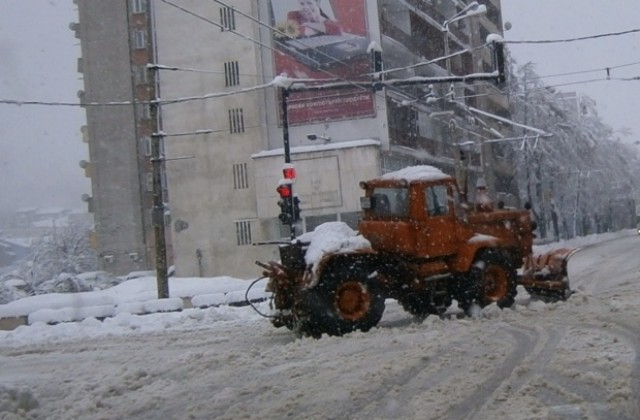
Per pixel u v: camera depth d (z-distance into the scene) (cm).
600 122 6925
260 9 4128
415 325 1289
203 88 4219
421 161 4450
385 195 1397
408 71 4281
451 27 5194
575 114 6278
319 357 1036
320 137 3912
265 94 4109
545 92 5872
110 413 810
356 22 3853
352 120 3903
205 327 1602
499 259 1409
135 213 5497
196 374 988
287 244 1305
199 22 4225
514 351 981
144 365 1098
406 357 980
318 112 3938
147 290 2709
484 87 3422
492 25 6450
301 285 1262
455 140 3100
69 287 3550
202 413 783
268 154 3978
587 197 6531
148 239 5541
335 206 3828
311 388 850
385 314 1561
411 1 4538
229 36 4178
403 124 4162
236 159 4172
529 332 1123
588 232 7406
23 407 868
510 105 5694
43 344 1534
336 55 3872
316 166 3869
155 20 4294
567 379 809
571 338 1031
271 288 1343
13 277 5731
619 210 8288
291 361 1037
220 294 2305
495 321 1262
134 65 5559
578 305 1377
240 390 863
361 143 3803
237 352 1119
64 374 1102
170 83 4269
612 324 1133
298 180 3894
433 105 4434
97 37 5591
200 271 4216
